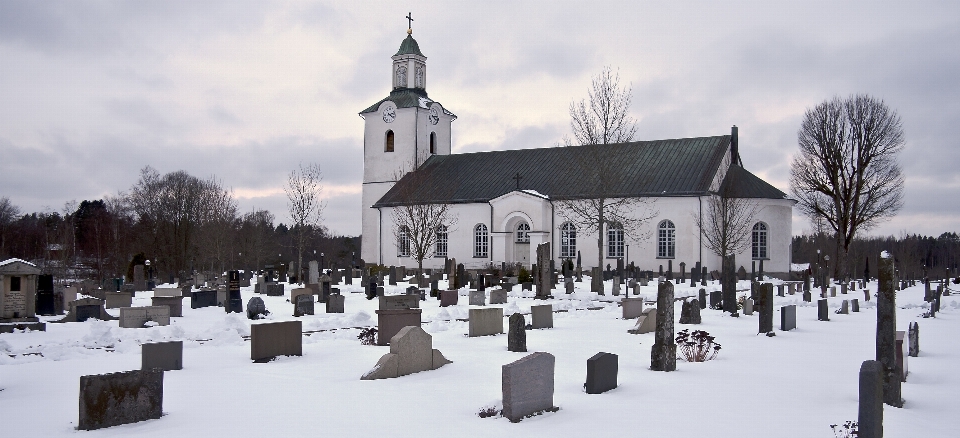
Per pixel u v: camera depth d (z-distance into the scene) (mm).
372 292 32844
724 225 47062
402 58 69875
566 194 55719
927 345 18766
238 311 26234
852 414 10500
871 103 54219
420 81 70562
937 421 10570
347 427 9625
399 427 9641
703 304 28500
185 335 19281
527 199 56062
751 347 17531
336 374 13508
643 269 53125
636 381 12867
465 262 59594
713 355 15648
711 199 50906
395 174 67750
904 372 13742
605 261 54500
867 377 9156
